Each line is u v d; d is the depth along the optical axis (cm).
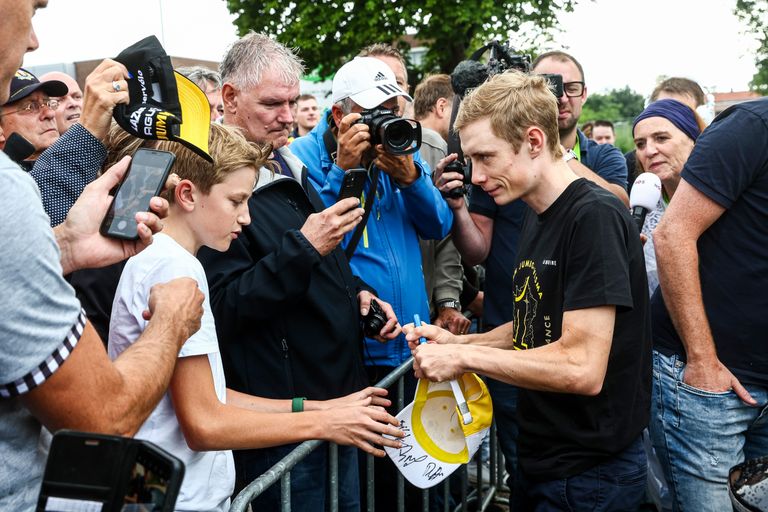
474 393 229
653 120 318
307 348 228
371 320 257
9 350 114
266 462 225
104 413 126
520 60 318
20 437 126
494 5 1812
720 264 241
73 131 186
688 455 250
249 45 273
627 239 207
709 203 234
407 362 263
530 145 209
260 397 217
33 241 115
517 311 229
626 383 211
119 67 182
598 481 213
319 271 233
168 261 167
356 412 198
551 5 1866
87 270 202
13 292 113
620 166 384
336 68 1884
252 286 214
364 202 286
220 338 219
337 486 222
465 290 381
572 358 199
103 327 200
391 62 388
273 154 276
